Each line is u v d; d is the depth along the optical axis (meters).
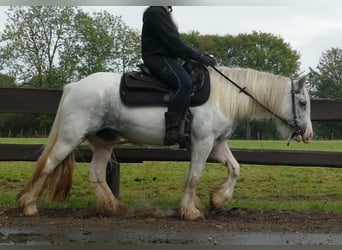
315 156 7.15
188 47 5.87
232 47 59.41
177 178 11.20
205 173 12.30
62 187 6.00
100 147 6.26
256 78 6.16
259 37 59.59
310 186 10.55
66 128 5.83
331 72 71.50
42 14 47.59
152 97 5.86
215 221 5.93
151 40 5.94
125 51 50.94
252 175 12.14
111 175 7.16
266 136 42.78
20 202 6.02
